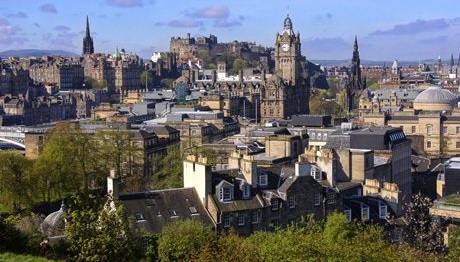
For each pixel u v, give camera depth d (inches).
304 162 4596.5
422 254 3437.5
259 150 6963.6
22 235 3260.3
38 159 6939.0
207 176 4269.2
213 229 4175.7
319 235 3248.0
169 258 3361.2
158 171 7455.7
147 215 4067.4
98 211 3225.9
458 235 4188.0
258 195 4421.8
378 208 4753.9
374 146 6648.6
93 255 2989.7
